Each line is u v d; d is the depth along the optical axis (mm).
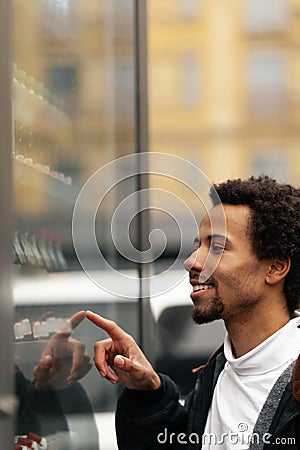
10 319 2104
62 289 2855
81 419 2889
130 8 3492
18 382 2422
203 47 15719
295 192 2293
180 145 15789
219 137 15656
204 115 15695
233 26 15664
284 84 15664
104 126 3359
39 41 2719
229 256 2242
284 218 2238
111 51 3430
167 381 2412
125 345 2348
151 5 15570
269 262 2252
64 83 2998
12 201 2141
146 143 3500
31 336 2543
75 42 3102
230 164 15695
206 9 15641
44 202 2748
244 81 15719
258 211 2246
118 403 2402
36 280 2611
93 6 3297
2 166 2107
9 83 2125
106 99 3383
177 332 6223
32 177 2619
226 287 2242
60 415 2740
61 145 2949
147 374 2330
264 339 2248
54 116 2871
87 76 3217
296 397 2111
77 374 2881
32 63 2648
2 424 2074
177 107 15703
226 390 2252
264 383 2197
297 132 15539
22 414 2445
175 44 15625
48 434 2631
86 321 3021
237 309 2252
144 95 3506
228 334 2318
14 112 2439
